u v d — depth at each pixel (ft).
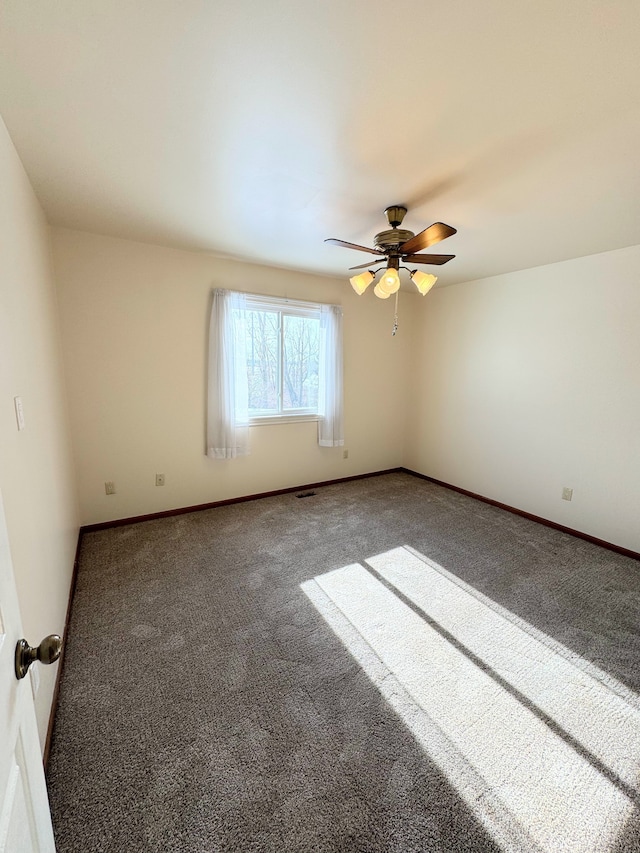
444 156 5.48
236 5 3.22
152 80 4.11
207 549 9.32
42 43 3.60
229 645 6.16
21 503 4.28
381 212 7.49
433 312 14.78
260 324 12.30
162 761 4.30
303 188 6.54
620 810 3.93
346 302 13.89
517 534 10.50
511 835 3.68
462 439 13.89
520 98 4.26
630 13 3.18
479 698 5.25
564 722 4.92
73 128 4.97
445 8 3.22
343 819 3.77
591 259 9.86
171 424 10.93
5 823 1.83
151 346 10.32
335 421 13.79
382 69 3.89
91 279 9.31
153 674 5.55
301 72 3.95
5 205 4.67
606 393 9.75
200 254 10.66
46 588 5.22
